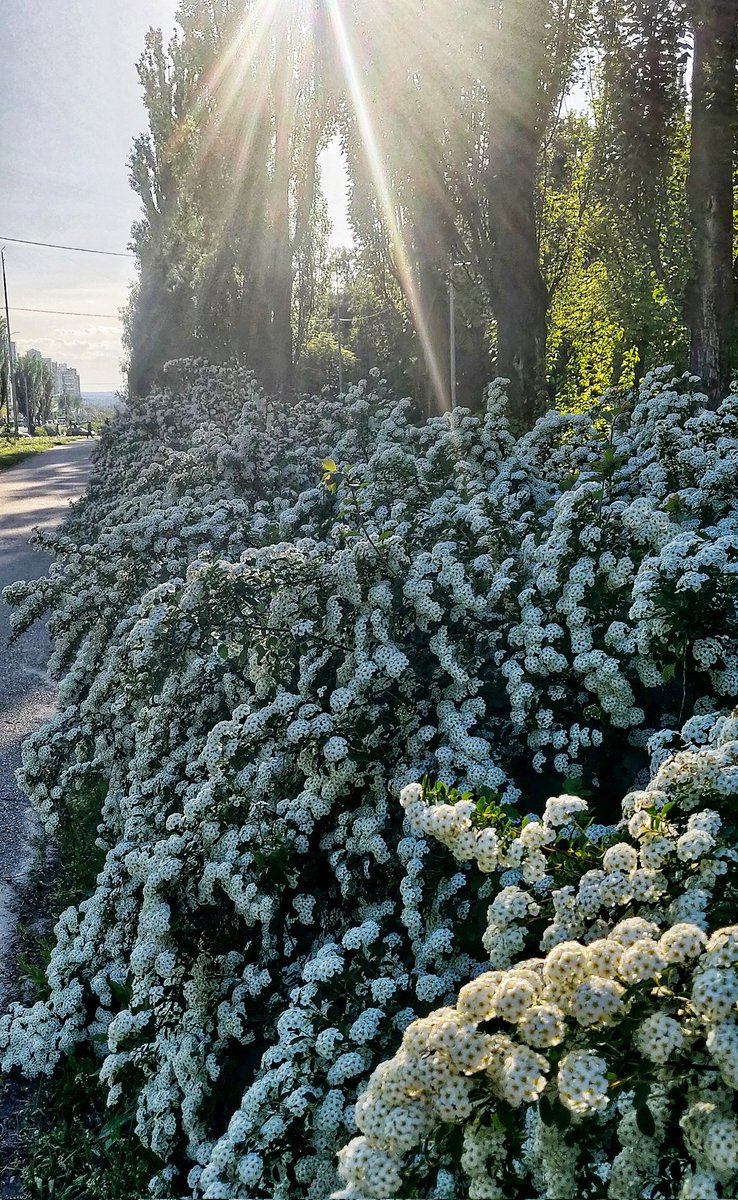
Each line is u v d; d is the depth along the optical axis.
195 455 8.02
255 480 7.61
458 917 2.69
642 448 5.09
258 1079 2.42
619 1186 1.67
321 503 5.73
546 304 8.50
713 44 7.32
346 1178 1.69
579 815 2.28
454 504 4.71
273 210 15.52
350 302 29.44
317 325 27.59
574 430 6.20
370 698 3.34
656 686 3.07
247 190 16.66
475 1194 1.62
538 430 5.96
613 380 10.73
